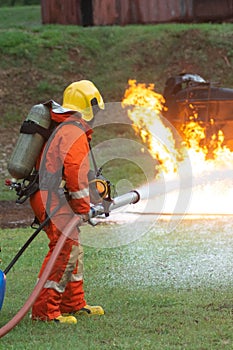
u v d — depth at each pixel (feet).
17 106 140.87
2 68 148.77
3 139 131.64
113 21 166.20
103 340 39.50
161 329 41.29
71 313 44.68
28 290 50.98
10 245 67.51
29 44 153.79
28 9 203.00
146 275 54.80
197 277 53.72
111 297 48.52
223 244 65.82
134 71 149.38
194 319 43.04
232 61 150.10
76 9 167.32
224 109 106.22
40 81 146.41
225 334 40.11
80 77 148.66
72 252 42.80
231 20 163.73
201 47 152.56
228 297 48.03
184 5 163.22
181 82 109.81
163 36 155.43
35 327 41.68
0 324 42.78
